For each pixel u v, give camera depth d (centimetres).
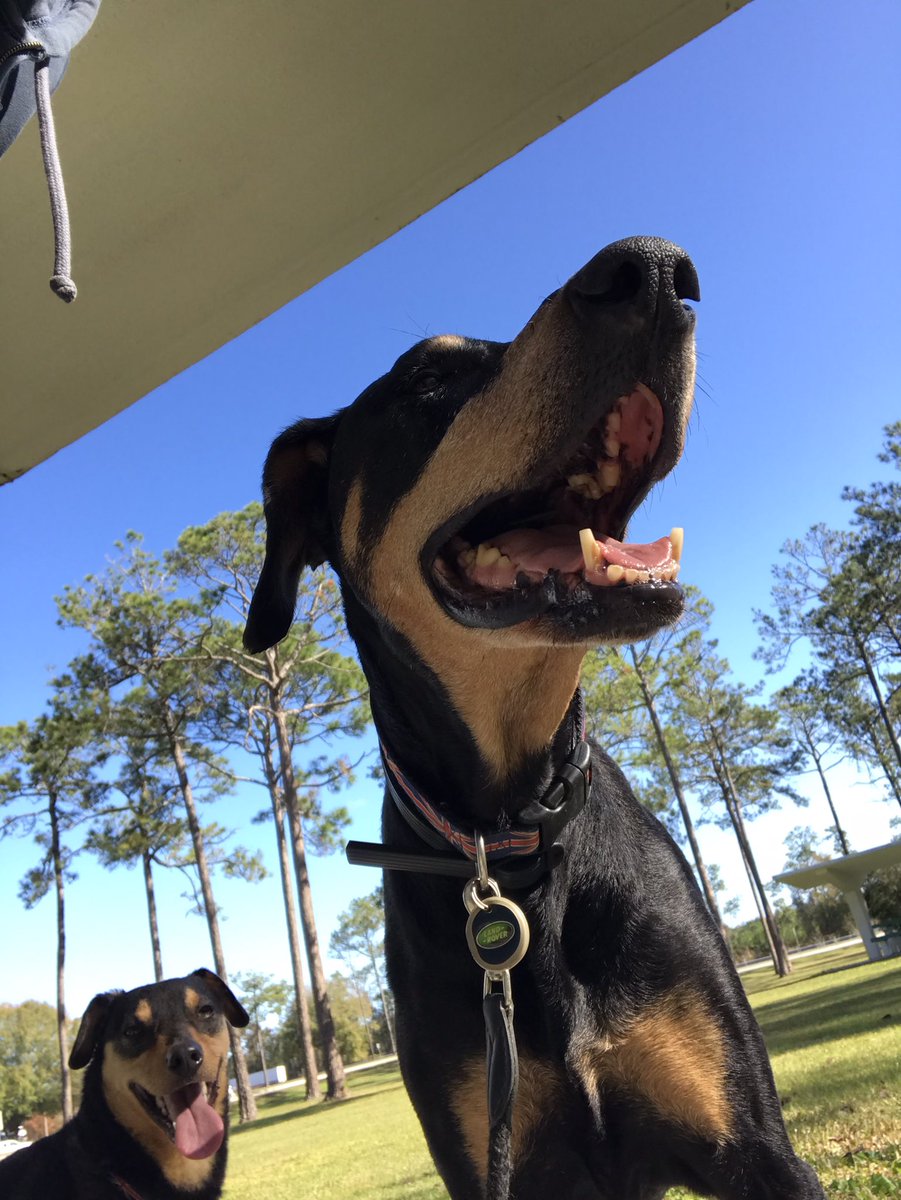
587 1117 40
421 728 43
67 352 56
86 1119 77
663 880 44
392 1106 267
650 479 36
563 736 41
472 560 39
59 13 31
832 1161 66
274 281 55
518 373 36
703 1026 41
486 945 37
